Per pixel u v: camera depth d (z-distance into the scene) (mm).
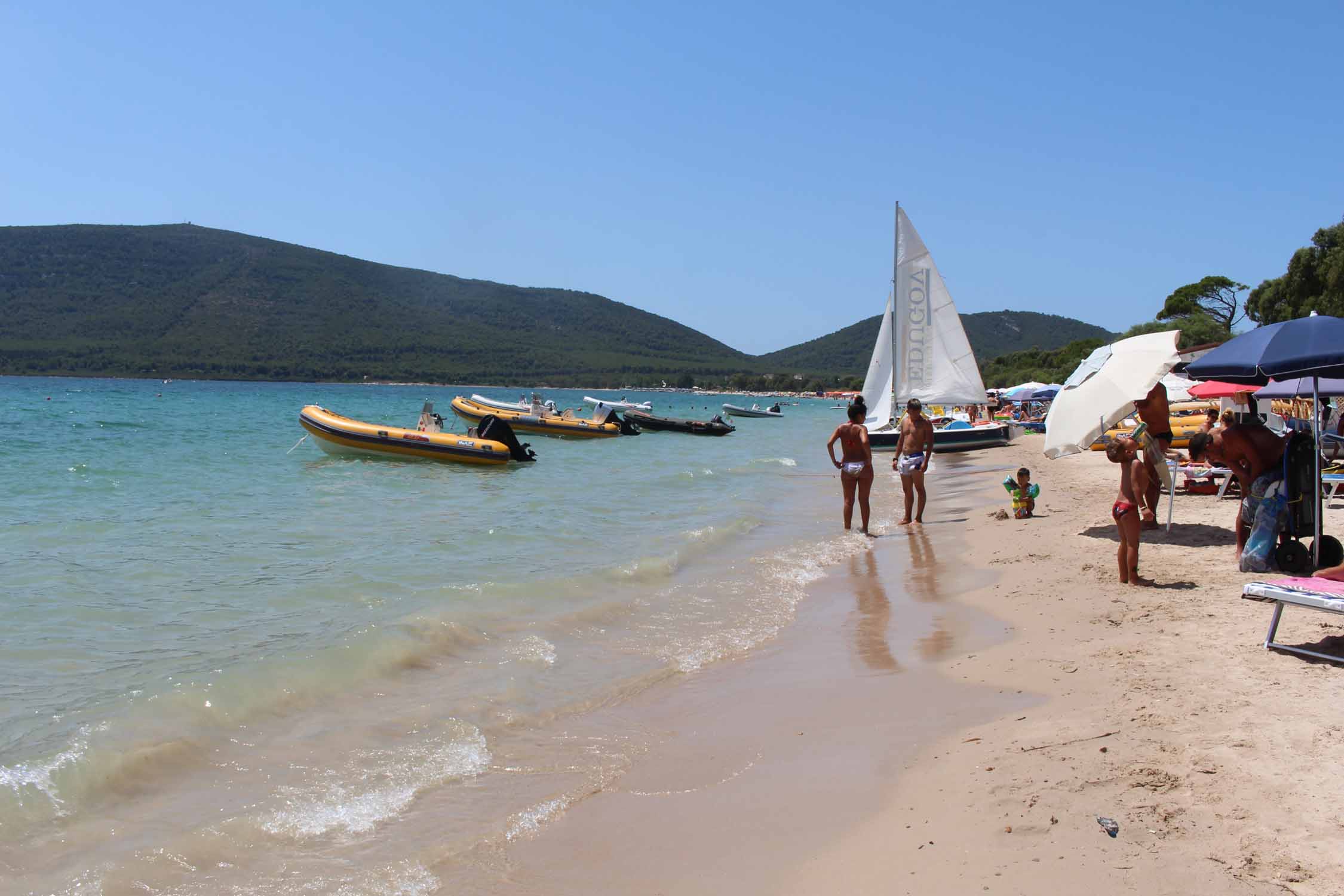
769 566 9898
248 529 11867
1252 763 4008
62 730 4742
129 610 7469
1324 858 3254
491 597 7988
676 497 16484
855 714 5281
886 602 8219
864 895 3309
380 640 6422
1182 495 13156
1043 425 35094
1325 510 10289
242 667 5773
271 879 3514
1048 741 4516
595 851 3762
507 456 22516
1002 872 3350
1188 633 6152
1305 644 5680
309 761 4605
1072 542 10281
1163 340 9844
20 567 9117
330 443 22359
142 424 36156
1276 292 48969
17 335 188000
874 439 25812
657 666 6336
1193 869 3254
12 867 3486
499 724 5203
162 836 3771
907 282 25609
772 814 4043
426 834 3904
